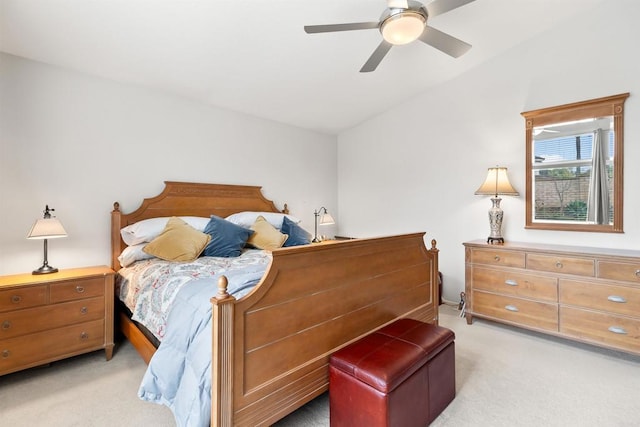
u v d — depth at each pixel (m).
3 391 2.05
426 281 2.69
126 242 2.87
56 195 2.65
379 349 1.68
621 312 2.39
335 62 3.07
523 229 3.28
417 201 4.12
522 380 2.16
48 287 2.22
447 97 3.80
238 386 1.35
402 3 1.79
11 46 2.37
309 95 3.68
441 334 1.88
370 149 4.62
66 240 2.70
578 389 2.05
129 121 3.04
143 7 2.10
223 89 3.31
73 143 2.74
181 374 1.52
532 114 3.17
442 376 1.82
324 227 4.90
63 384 2.13
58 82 2.67
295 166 4.51
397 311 2.34
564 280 2.63
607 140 2.81
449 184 3.82
